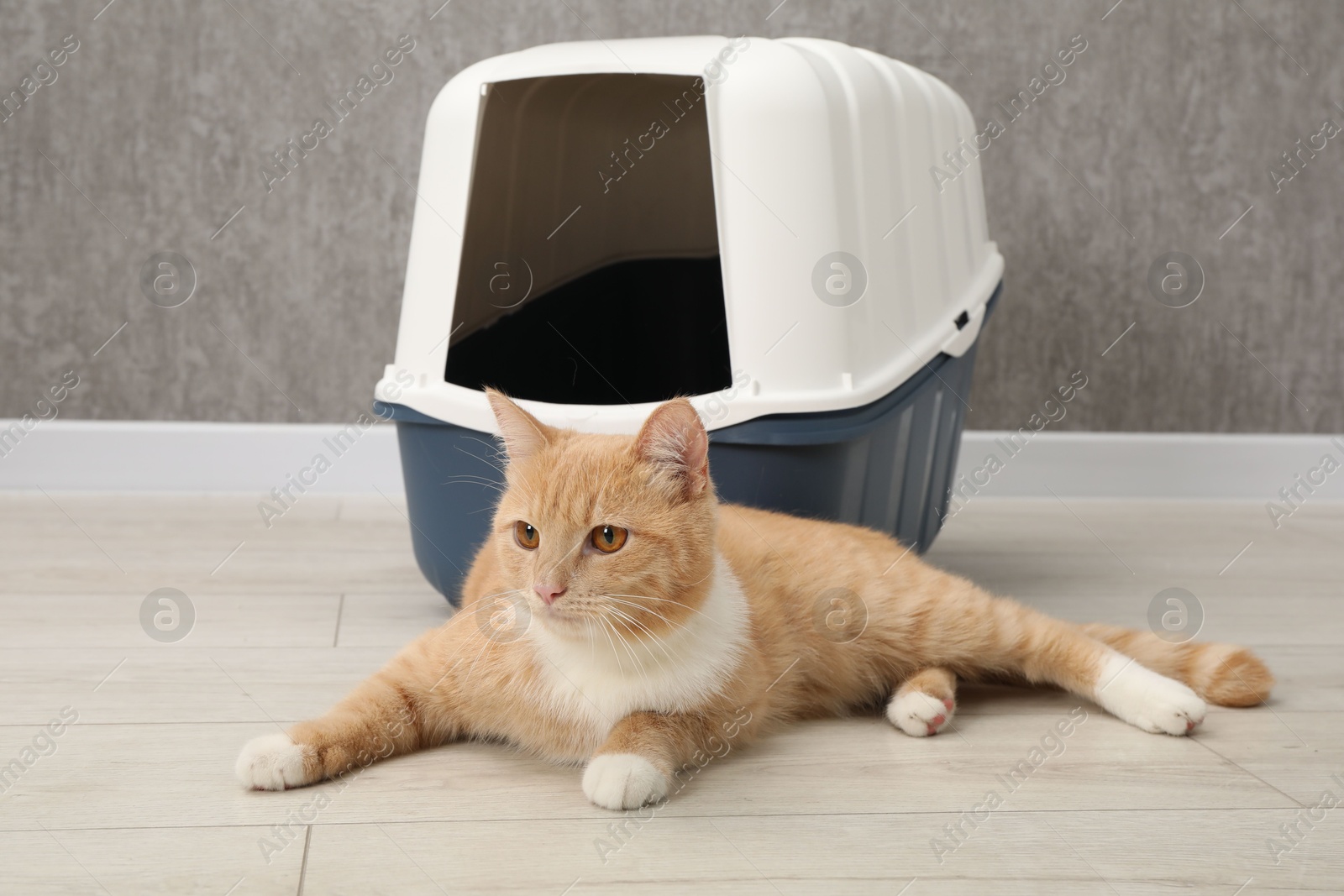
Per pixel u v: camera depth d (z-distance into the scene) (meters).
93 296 2.81
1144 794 1.15
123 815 1.08
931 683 1.39
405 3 2.77
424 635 1.37
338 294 2.87
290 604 1.89
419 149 2.82
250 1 2.74
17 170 2.74
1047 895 0.94
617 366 1.78
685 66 1.68
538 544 1.19
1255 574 2.18
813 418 1.63
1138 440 3.03
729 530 1.48
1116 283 2.99
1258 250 3.01
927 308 1.89
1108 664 1.39
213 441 2.87
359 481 2.94
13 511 2.60
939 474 2.03
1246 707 1.42
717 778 1.20
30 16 2.70
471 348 1.79
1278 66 2.94
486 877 0.96
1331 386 3.04
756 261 1.64
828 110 1.65
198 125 2.77
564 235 1.81
